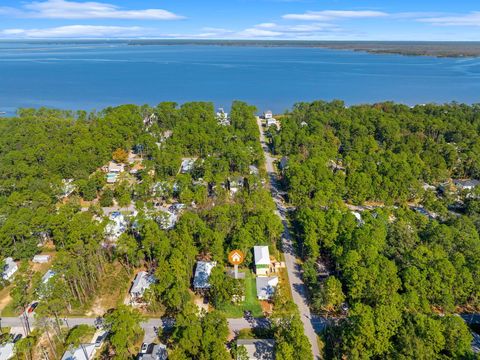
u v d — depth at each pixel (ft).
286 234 355.36
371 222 312.50
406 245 290.76
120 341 207.31
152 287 257.55
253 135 586.04
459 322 207.21
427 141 546.67
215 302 258.16
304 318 249.34
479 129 615.16
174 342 223.71
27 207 350.02
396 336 207.21
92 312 257.14
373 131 614.34
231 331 238.07
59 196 417.69
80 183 424.46
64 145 513.45
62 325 245.04
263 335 234.99
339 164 520.42
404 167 433.48
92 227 298.97
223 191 410.31
